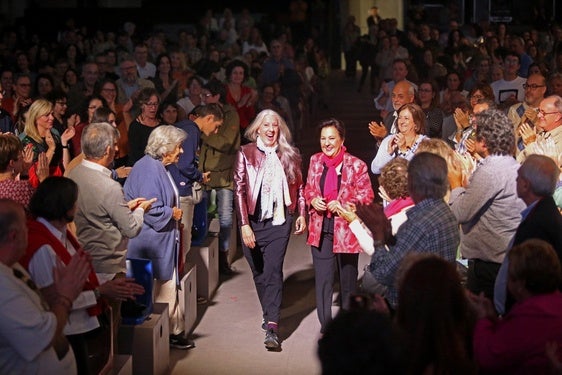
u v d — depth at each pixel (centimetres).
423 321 348
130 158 773
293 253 913
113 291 459
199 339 667
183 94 1129
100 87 864
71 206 432
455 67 1513
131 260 568
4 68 1393
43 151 701
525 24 2520
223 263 832
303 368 610
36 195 430
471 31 2038
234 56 1516
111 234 531
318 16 2133
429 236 423
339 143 628
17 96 912
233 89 992
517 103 826
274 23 2120
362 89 1909
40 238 423
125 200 556
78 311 444
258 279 668
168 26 2306
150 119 776
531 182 455
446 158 555
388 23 1775
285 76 1379
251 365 616
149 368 562
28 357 368
